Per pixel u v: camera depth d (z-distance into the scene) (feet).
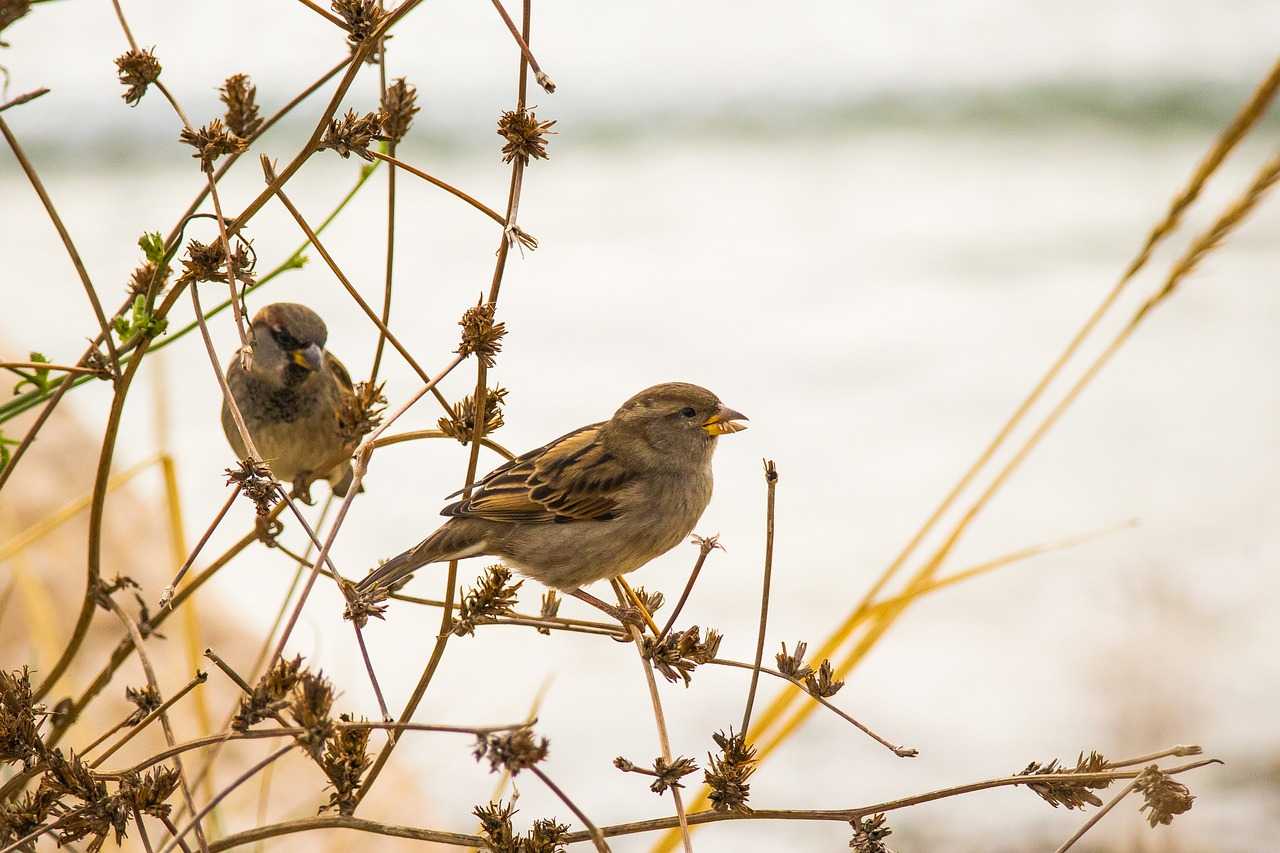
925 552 49.78
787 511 53.16
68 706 19.12
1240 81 106.83
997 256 78.28
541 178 93.81
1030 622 43.83
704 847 35.04
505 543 26.13
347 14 15.85
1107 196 89.56
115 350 16.25
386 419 16.31
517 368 63.26
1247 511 49.29
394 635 44.78
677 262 78.43
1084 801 15.17
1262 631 38.99
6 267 71.61
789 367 64.90
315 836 31.50
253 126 16.44
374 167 17.93
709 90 103.55
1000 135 102.73
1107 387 63.57
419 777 36.32
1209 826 30.81
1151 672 36.17
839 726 40.09
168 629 38.01
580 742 39.37
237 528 49.24
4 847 15.48
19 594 35.37
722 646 44.16
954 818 35.01
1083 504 51.88
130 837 27.71
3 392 44.70
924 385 62.90
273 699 14.43
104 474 17.38
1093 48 110.63
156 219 79.20
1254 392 61.62
